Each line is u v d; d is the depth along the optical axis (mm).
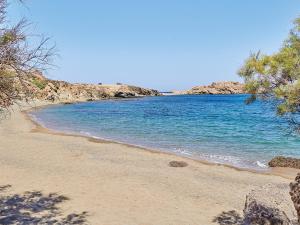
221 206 13750
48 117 56000
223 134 35531
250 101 8609
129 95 166875
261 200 10969
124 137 33438
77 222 11578
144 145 28828
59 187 15672
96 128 41000
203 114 64938
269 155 24859
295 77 7621
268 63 7902
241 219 12234
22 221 11461
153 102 119375
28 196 14195
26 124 42656
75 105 94812
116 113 66125
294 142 30156
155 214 12656
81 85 140250
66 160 21656
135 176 18125
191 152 25875
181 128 40938
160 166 20734
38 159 21672
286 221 9969
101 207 13211
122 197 14531
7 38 7926
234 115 62750
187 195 15102
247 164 22000
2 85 8125
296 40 7820
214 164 21688
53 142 28594
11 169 18734
